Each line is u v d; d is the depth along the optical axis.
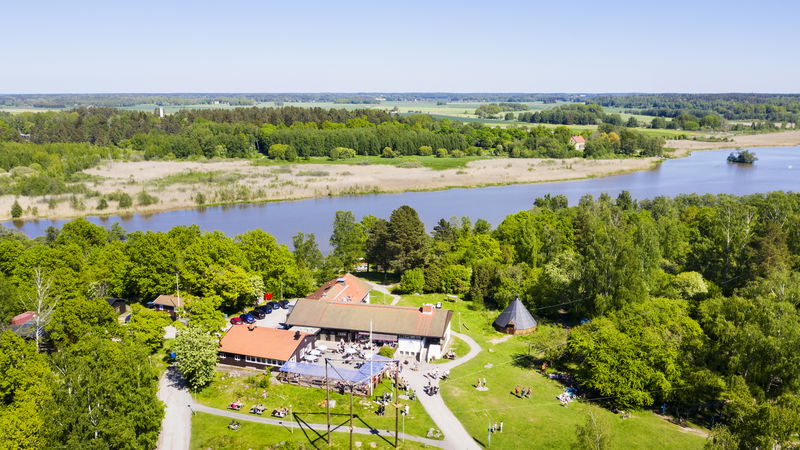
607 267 108.38
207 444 71.44
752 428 58.12
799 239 130.62
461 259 144.38
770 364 74.44
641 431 74.31
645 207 193.75
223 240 130.62
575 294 115.94
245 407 81.00
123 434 61.81
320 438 72.75
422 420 77.38
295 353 92.75
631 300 103.94
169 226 197.38
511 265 136.50
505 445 71.25
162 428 75.06
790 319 78.94
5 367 68.81
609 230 117.75
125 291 122.12
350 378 84.00
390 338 101.25
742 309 85.62
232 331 96.94
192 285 117.94
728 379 75.06
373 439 72.31
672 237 141.25
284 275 127.75
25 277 108.38
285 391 85.62
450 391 86.00
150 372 69.75
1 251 111.38
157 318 99.31
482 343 106.25
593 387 83.94
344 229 150.38
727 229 126.88
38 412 61.97
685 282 113.75
